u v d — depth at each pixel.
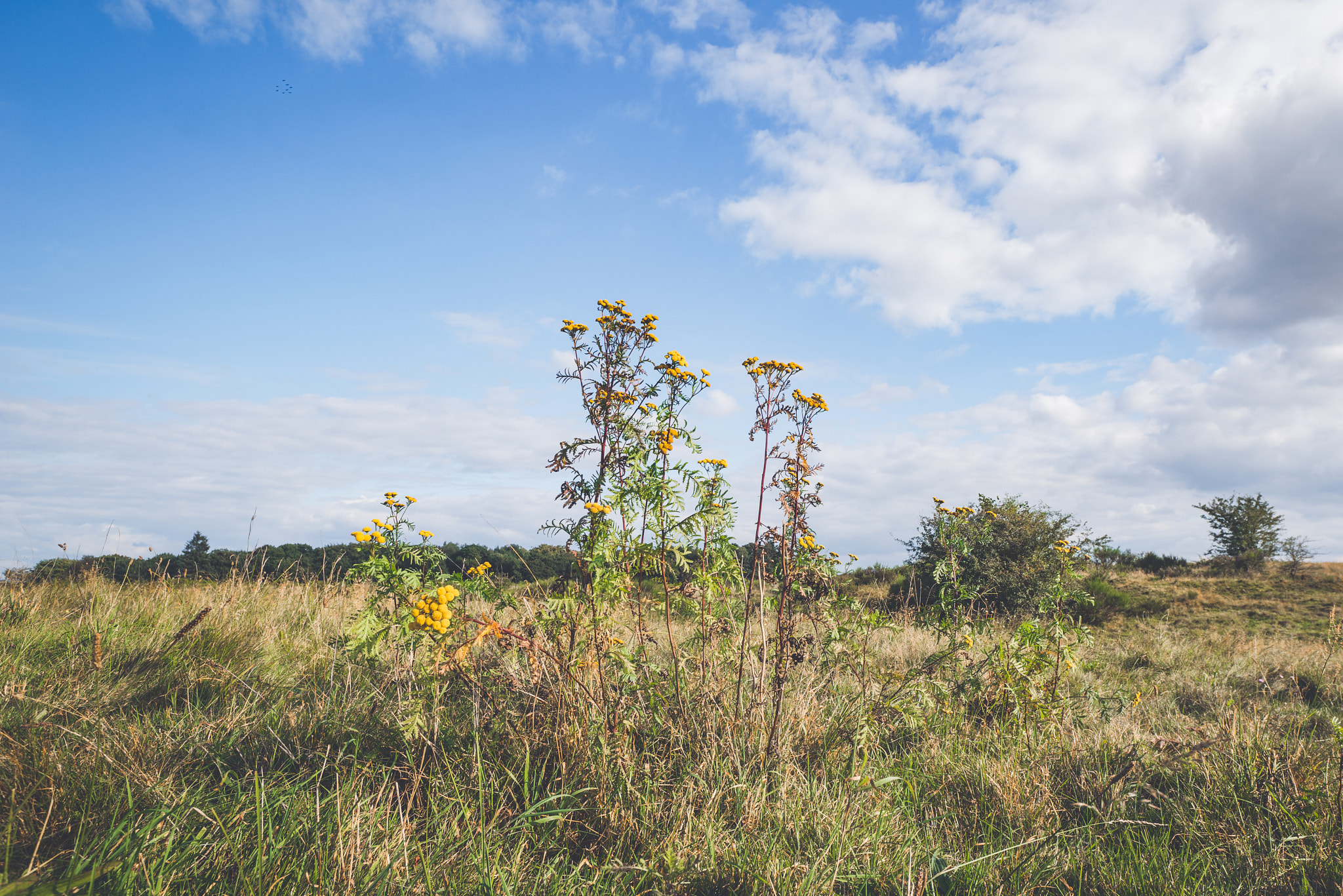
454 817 2.50
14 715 3.02
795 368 3.66
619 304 3.41
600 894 2.24
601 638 3.21
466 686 3.43
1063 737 4.21
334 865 2.06
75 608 5.32
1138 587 16.06
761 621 3.64
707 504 3.43
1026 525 12.75
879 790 3.31
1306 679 6.54
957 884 2.61
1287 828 3.06
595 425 3.35
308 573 7.85
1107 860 2.90
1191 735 4.11
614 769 2.88
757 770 3.25
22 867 1.95
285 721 3.34
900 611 6.98
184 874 1.97
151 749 2.73
